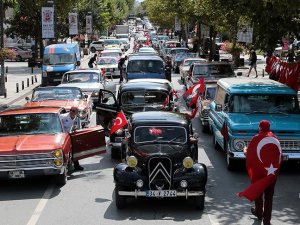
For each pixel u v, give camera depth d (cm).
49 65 3475
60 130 1309
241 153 1332
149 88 1619
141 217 1015
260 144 941
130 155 1096
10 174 1182
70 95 2047
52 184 1269
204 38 5462
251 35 2728
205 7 3566
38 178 1327
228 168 1389
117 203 1054
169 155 1042
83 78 2586
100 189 1220
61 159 1202
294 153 1320
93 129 1377
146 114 1204
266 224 950
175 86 3372
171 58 4612
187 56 4481
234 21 2823
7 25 6188
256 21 1853
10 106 2605
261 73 4075
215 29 4131
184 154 1079
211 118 1745
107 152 1638
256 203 986
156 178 1038
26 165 1183
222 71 2469
